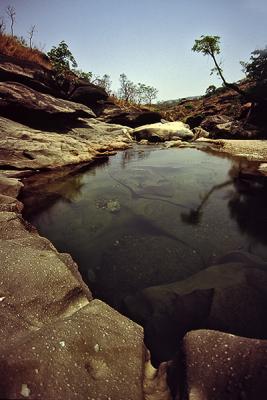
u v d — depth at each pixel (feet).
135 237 15.97
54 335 6.07
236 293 10.52
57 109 41.42
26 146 30.60
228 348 6.00
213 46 55.36
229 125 62.80
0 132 31.14
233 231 16.70
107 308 7.93
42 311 7.70
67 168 32.45
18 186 22.22
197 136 66.28
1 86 36.42
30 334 6.15
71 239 15.81
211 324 9.25
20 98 36.96
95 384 5.52
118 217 18.83
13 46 53.06
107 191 24.41
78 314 7.17
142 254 14.15
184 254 14.11
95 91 65.36
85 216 19.01
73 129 47.16
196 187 25.46
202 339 6.35
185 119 88.84
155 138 60.49
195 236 16.05
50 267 9.17
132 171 31.68
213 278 11.60
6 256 9.53
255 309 9.80
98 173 31.01
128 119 71.15
